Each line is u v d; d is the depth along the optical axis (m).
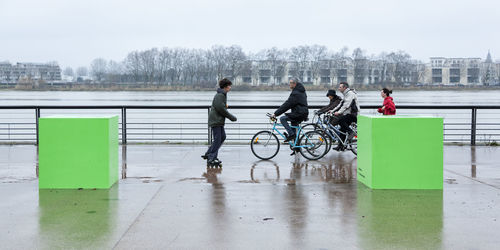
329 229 5.55
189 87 130.62
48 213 6.23
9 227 5.62
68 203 6.76
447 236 5.30
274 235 5.33
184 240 5.16
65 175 7.68
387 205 6.67
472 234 5.37
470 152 12.08
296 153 11.62
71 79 177.50
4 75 158.12
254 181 8.34
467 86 139.25
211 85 131.25
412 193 7.41
